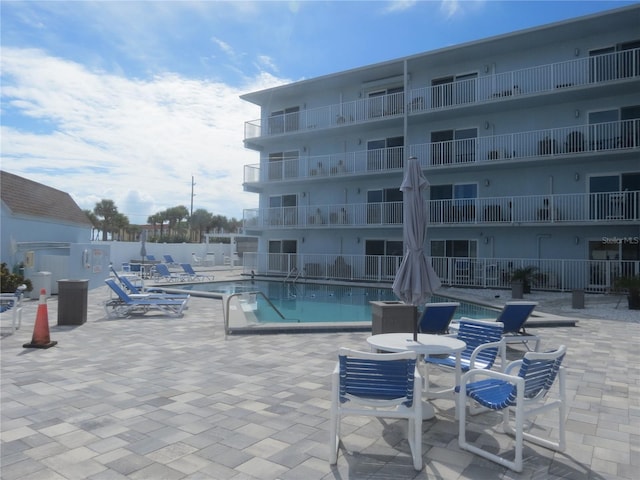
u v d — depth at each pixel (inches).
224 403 201.3
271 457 149.7
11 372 249.9
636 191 716.7
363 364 151.3
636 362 288.8
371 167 991.0
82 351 304.3
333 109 1057.5
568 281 777.6
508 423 173.8
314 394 215.3
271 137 1096.8
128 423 177.2
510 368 172.9
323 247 1074.1
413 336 211.3
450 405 207.2
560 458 151.9
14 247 646.5
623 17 724.0
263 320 506.3
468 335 239.6
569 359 296.8
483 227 871.7
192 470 140.0
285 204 1141.1
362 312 581.6
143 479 134.2
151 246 1614.2
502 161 820.6
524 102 816.3
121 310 492.7
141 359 283.0
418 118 922.7
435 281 227.1
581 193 770.2
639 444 163.6
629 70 746.8
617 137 762.8
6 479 133.3
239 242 2018.9
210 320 447.8
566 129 794.2
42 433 166.9
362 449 157.4
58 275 663.1
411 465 145.8
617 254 765.9
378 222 979.3
